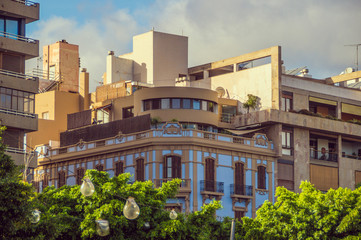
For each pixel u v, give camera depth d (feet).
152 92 314.35
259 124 323.16
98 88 365.40
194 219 211.00
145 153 300.61
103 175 204.74
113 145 311.47
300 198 230.27
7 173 163.02
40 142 358.02
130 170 305.32
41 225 169.78
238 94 339.16
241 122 327.67
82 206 202.18
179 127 299.17
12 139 237.45
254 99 331.36
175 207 293.43
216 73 369.30
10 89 237.45
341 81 368.68
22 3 242.99
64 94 370.73
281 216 225.35
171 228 203.92
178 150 297.74
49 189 211.61
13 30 242.78
